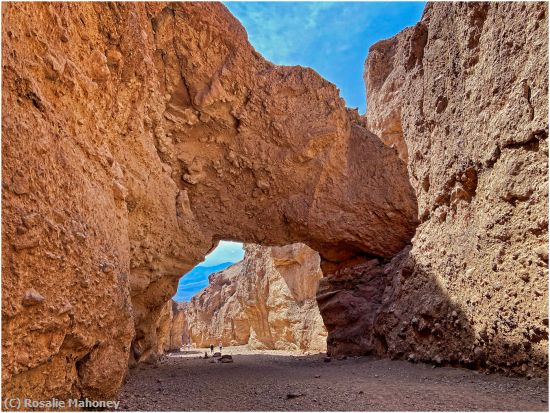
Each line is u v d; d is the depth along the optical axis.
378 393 4.11
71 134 3.56
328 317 10.34
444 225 6.45
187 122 7.67
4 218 2.30
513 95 4.67
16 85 2.68
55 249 2.78
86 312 3.17
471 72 5.76
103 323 3.47
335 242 9.77
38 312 2.55
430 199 7.10
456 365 5.55
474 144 5.54
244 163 8.41
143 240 6.16
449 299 5.93
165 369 7.26
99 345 3.46
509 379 4.32
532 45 4.38
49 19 3.38
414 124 8.08
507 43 4.85
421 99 7.76
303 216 9.09
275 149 8.55
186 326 35.44
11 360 2.31
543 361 3.95
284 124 8.48
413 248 7.73
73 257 3.01
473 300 5.25
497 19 5.09
